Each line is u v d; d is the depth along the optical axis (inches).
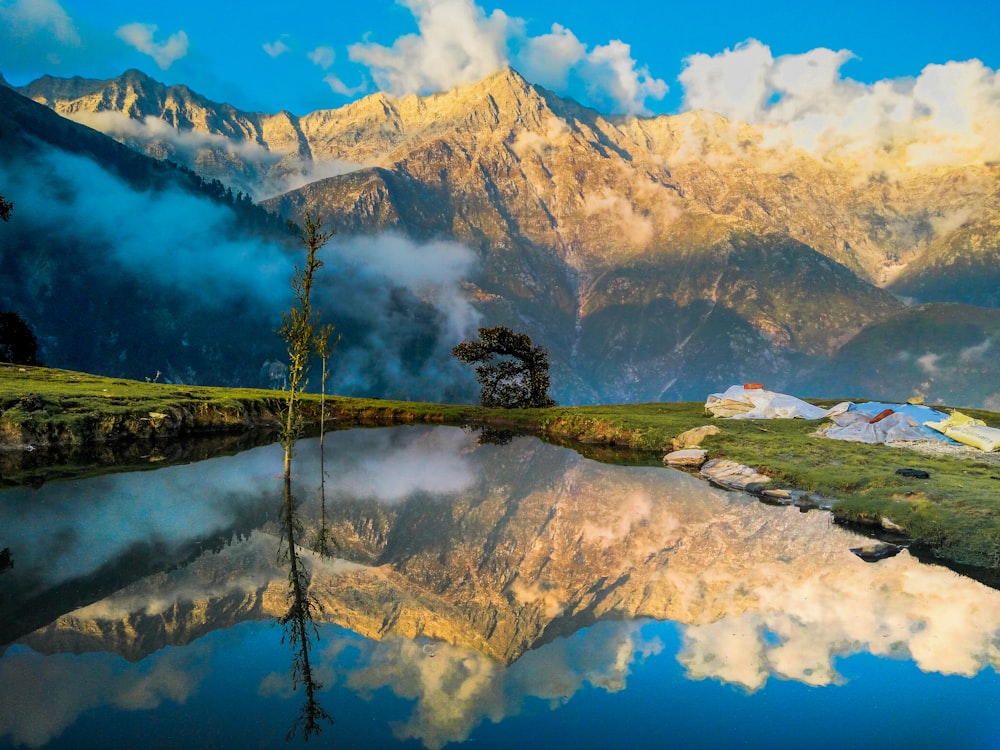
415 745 523.2
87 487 1425.9
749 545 1095.0
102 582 869.8
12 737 520.7
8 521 1144.2
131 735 524.7
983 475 1338.6
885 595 860.6
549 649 717.3
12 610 774.5
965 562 967.0
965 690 619.2
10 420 1914.4
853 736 546.0
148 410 2229.3
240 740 522.9
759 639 738.8
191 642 707.4
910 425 1870.1
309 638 727.7
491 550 1087.6
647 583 927.7
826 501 1318.9
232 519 1208.2
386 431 2714.1
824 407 2564.0
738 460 1675.7
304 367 1557.6
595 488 1581.0
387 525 1219.9
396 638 738.8
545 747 522.6
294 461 1862.7
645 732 550.3
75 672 634.2
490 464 1926.7
